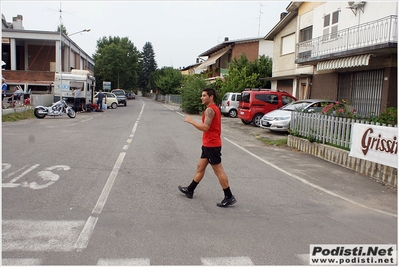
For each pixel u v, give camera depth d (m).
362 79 16.23
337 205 6.06
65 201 5.55
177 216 5.14
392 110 11.48
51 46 39.81
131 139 12.50
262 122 15.74
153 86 93.12
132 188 6.43
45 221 4.73
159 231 4.55
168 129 16.34
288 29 24.05
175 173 7.70
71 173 7.28
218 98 28.31
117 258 3.79
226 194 5.66
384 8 14.55
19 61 39.69
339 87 17.97
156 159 9.10
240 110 19.58
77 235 4.33
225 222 4.99
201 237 4.43
